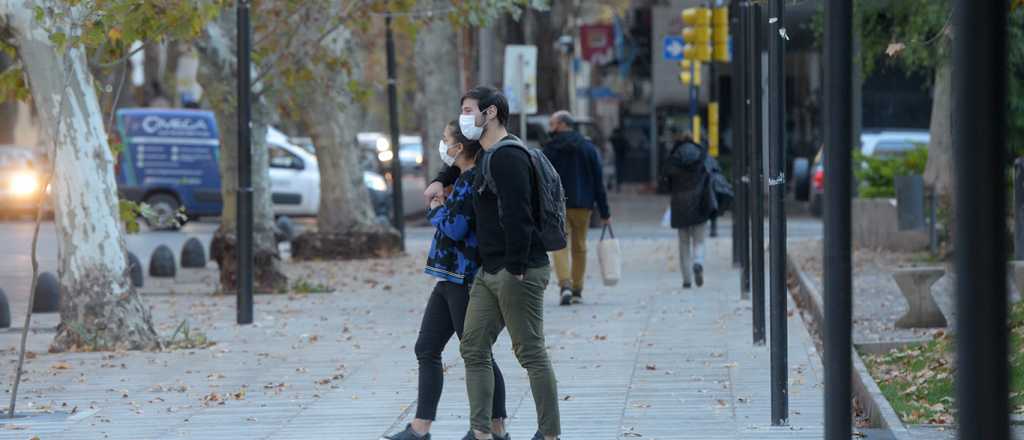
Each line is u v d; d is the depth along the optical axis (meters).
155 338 31.06
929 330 32.44
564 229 18.11
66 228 30.80
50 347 30.72
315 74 47.84
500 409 19.12
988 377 10.15
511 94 57.09
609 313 37.03
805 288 41.22
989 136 10.13
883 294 41.25
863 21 46.19
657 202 109.38
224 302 42.19
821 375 25.64
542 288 17.94
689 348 29.83
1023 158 36.19
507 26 100.44
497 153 17.48
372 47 89.19
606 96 119.75
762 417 21.59
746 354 28.67
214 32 44.12
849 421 13.91
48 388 25.47
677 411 22.36
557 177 18.00
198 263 57.81
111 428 21.59
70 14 27.81
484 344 18.19
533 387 18.12
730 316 35.88
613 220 87.50
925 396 22.94
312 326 35.31
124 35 28.39
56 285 41.16
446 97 82.50
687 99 116.69
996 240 10.15
